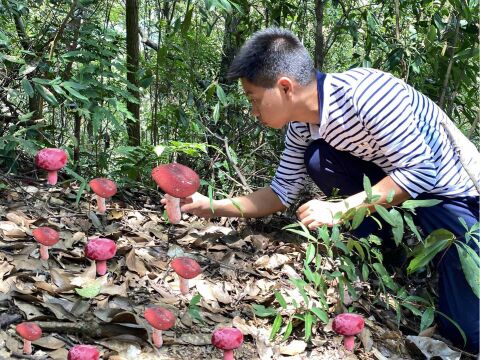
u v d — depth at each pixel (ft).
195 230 9.03
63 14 11.21
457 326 7.52
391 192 7.00
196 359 6.21
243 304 7.39
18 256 6.99
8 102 10.24
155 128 11.79
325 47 14.01
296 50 7.25
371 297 8.40
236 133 12.26
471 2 10.62
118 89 10.03
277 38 7.22
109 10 12.97
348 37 17.28
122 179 9.91
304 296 6.66
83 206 9.05
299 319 7.07
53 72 10.41
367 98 7.30
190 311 6.63
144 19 14.58
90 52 10.31
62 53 10.48
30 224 7.92
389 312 8.23
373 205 6.95
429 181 7.31
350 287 7.23
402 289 7.67
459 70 11.30
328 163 8.58
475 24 11.10
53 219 8.32
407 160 7.27
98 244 6.68
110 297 6.72
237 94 11.88
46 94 9.04
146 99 14.76
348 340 6.78
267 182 12.01
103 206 8.06
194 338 6.50
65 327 5.95
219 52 13.05
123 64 10.67
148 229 8.77
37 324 5.84
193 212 8.52
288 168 8.87
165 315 5.86
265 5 12.94
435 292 9.11
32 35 11.24
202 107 11.57
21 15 10.94
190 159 11.49
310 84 7.39
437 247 6.88
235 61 7.29
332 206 7.18
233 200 8.69
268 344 6.71
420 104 7.84
